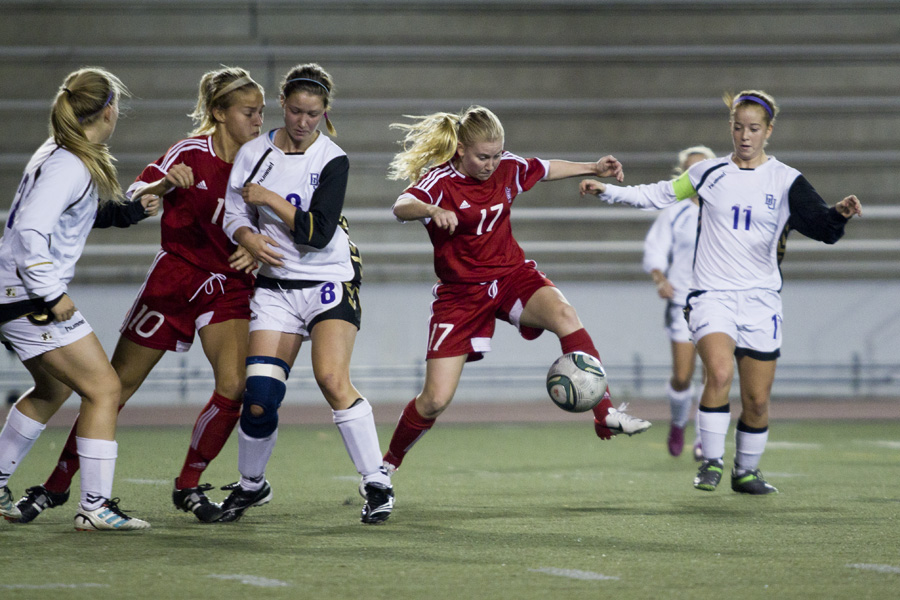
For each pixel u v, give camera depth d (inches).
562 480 905.5
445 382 719.7
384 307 1977.1
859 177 2185.0
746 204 793.6
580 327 695.1
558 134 2237.9
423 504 748.6
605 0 2351.1
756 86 2299.5
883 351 2025.1
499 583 473.4
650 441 1312.7
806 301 2018.9
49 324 596.1
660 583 473.4
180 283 669.3
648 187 810.8
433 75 2277.3
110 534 609.9
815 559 532.4
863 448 1181.1
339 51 2265.0
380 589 460.4
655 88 2294.5
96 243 2076.8
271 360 629.6
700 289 814.5
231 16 2308.1
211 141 671.1
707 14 2363.4
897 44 2345.0
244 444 643.5
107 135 612.7
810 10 2379.4
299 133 606.5
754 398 797.2
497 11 2340.1
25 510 656.4
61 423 1582.2
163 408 1838.1
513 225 2129.7
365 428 642.2
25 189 592.4
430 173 708.0
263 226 631.2
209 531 622.2
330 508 726.5
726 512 701.3
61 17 2273.6
